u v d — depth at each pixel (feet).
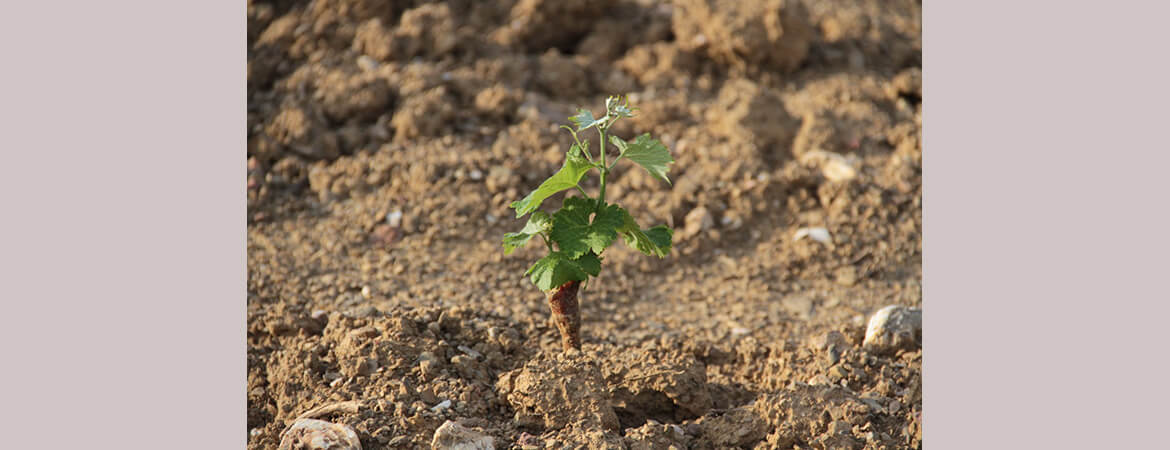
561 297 16.79
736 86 29.81
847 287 22.57
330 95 27.45
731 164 26.08
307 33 30.14
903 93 30.30
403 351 17.11
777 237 24.26
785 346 18.79
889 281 22.68
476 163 25.68
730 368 18.85
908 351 18.39
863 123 28.48
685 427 15.79
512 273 22.40
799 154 26.91
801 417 15.56
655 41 32.42
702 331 20.80
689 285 22.84
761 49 30.81
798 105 29.55
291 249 23.11
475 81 28.68
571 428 15.16
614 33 32.37
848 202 24.76
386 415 15.49
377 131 26.96
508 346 18.24
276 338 19.30
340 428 14.88
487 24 32.04
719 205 24.91
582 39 32.58
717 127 27.89
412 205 24.53
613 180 25.73
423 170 25.25
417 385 16.37
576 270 16.21
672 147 27.12
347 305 20.80
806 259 23.40
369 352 17.04
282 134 26.40
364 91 27.45
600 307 21.84
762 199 25.14
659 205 24.81
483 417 15.83
